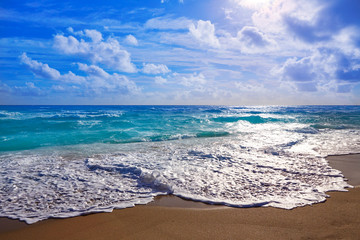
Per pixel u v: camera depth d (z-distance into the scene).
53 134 12.34
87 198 4.00
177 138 11.47
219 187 4.42
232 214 3.30
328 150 7.93
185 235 2.75
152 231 2.86
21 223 3.12
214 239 2.64
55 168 5.93
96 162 6.42
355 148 8.28
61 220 3.19
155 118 21.86
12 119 16.80
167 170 5.56
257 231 2.81
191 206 3.62
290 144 9.02
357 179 4.91
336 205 3.53
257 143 9.43
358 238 2.57
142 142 10.34
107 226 3.01
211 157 6.94
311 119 23.06
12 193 4.21
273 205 3.57
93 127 15.23
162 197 4.02
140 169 5.48
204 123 18.72
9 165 6.23
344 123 19.19
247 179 4.86
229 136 11.93
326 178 4.90
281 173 5.29
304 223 2.97
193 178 4.95
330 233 2.71
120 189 4.43
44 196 4.07
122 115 24.44
